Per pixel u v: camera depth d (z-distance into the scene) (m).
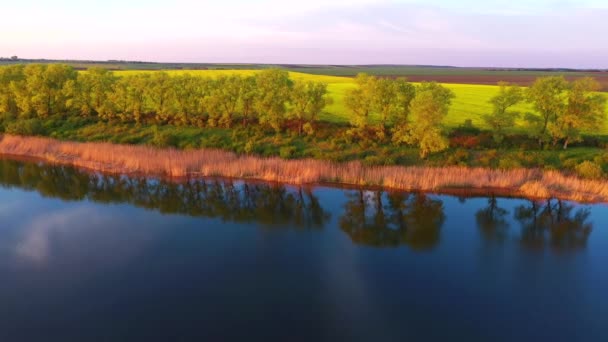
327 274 21.56
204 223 28.31
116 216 29.38
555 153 36.81
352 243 25.33
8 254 23.27
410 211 29.95
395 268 22.22
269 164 36.97
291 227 27.77
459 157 36.25
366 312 18.41
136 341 16.47
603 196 30.39
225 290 20.00
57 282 20.45
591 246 24.64
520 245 24.91
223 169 36.94
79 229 26.94
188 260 22.92
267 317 18.00
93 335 16.78
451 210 29.92
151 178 36.94
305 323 17.66
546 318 18.02
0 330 17.00
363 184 34.16
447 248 24.58
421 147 36.66
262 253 23.88
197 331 17.08
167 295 19.52
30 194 33.59
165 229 27.20
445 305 18.95
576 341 16.64
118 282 20.53
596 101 36.09
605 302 19.14
